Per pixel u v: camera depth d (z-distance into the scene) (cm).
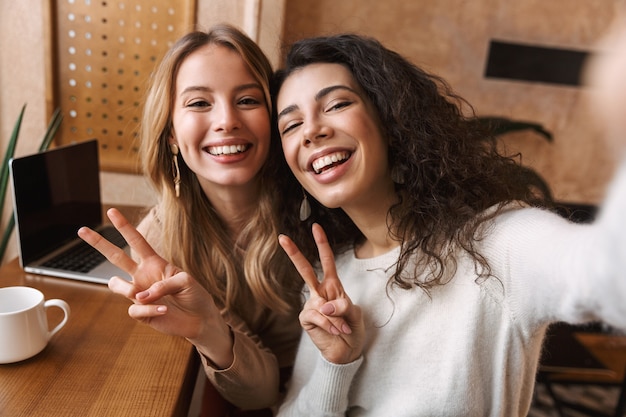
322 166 82
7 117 176
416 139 83
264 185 107
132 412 69
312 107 81
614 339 241
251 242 109
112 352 85
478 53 222
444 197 83
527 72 226
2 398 70
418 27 216
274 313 116
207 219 111
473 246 75
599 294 44
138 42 171
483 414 77
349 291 90
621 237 40
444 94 96
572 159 239
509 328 72
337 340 81
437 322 78
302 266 81
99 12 169
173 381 78
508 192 86
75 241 136
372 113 83
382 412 83
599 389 223
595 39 219
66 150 134
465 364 74
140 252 80
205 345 85
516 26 221
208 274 110
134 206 172
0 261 158
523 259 66
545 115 233
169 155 107
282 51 111
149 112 103
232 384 92
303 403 88
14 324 77
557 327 209
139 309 74
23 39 169
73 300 102
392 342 82
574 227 62
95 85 174
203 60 95
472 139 89
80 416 68
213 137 96
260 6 164
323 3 209
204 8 167
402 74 84
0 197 153
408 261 82
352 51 83
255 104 99
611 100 24
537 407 204
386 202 88
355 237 100
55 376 77
